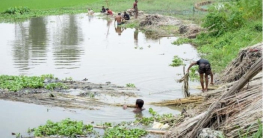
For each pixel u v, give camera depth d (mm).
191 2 58875
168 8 54281
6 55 26672
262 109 10984
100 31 37844
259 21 31781
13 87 18281
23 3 60562
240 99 11555
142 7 55500
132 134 13117
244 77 11438
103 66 23250
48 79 20062
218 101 11508
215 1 57844
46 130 13633
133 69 22469
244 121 10891
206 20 32406
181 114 14156
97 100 16812
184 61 24500
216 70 21406
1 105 16375
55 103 16531
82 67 23047
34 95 17453
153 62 24375
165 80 20047
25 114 15453
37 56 26328
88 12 50281
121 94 17625
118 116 15094
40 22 44469
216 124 11305
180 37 33438
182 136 11523
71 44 30938
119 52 27719
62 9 55875
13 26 41531
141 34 36125
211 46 28500
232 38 28938
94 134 13422
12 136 13492
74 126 13758
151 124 14188
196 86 18562
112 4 59312
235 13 31625
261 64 11125
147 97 17281
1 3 60500
